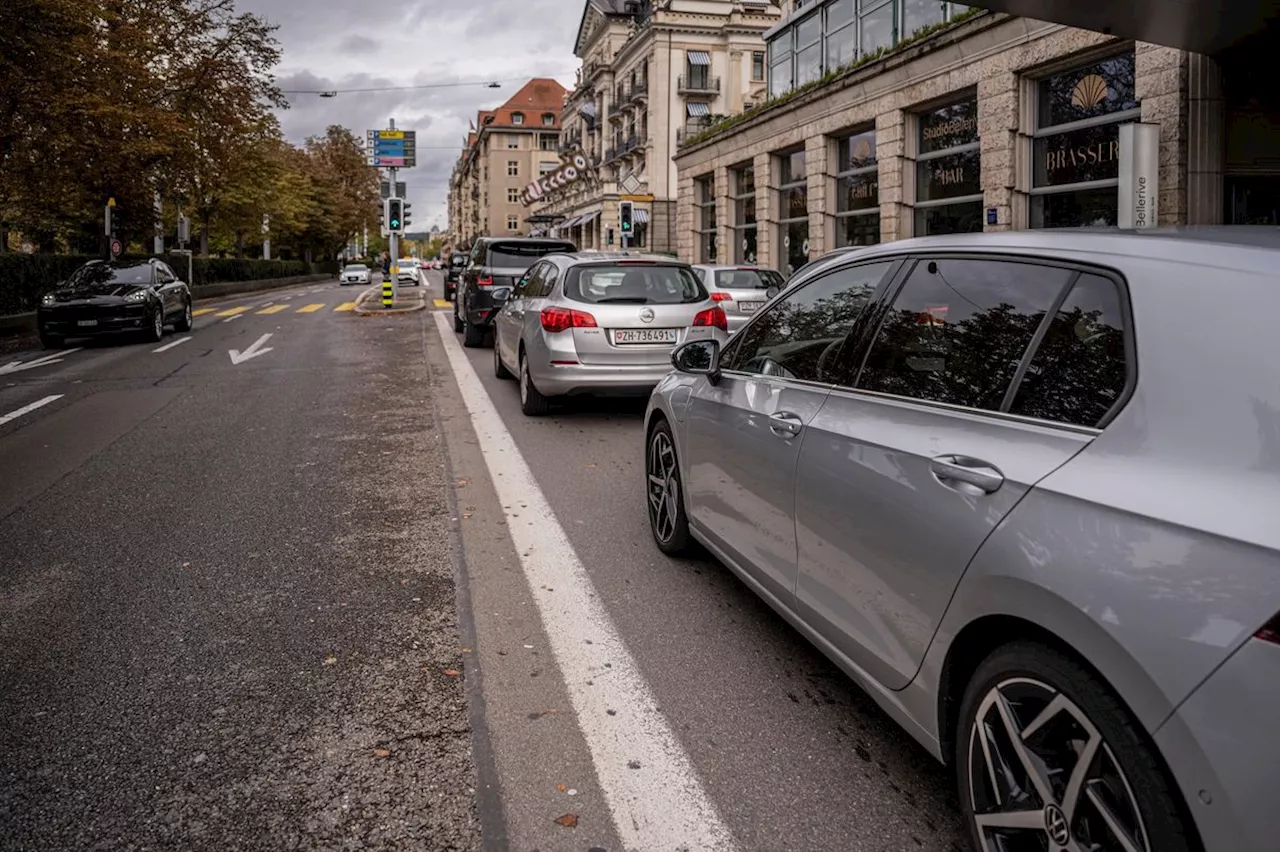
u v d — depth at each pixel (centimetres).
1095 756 181
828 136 2297
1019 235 257
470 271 1612
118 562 491
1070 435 206
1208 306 188
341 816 262
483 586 448
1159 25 1095
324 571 473
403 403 1009
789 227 2641
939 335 267
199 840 253
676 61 4972
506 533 535
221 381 1210
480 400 1025
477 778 281
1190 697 159
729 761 289
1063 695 188
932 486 238
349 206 8406
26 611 423
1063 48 1460
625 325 848
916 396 266
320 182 7556
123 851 248
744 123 2748
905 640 249
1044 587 192
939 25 1750
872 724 313
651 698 332
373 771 286
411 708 326
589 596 434
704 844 248
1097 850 181
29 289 2302
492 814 262
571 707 326
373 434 838
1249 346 176
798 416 321
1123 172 1267
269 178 5022
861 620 273
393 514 577
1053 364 221
